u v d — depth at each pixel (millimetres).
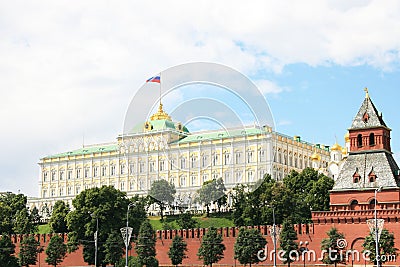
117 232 118750
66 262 127250
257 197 134250
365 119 107375
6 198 197250
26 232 161625
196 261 117750
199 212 143125
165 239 121812
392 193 100938
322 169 197250
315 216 105062
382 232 94500
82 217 121562
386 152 106062
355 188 104062
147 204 150250
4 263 117625
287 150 198750
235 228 115375
